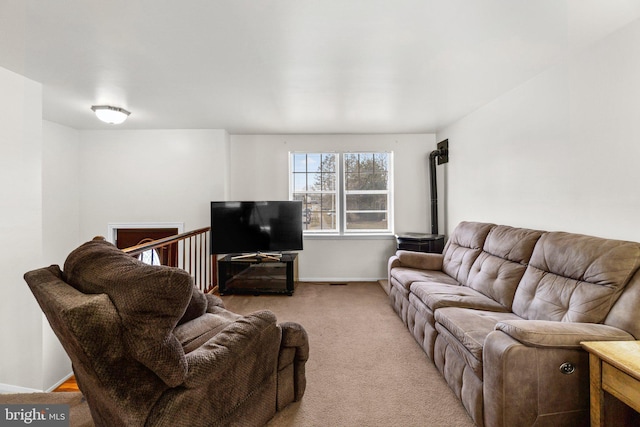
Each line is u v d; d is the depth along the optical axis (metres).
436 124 4.18
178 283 1.11
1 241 2.33
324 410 1.82
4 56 2.15
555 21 1.76
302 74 2.49
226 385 1.38
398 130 4.52
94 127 4.24
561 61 2.28
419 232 4.74
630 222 1.81
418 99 3.14
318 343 2.69
